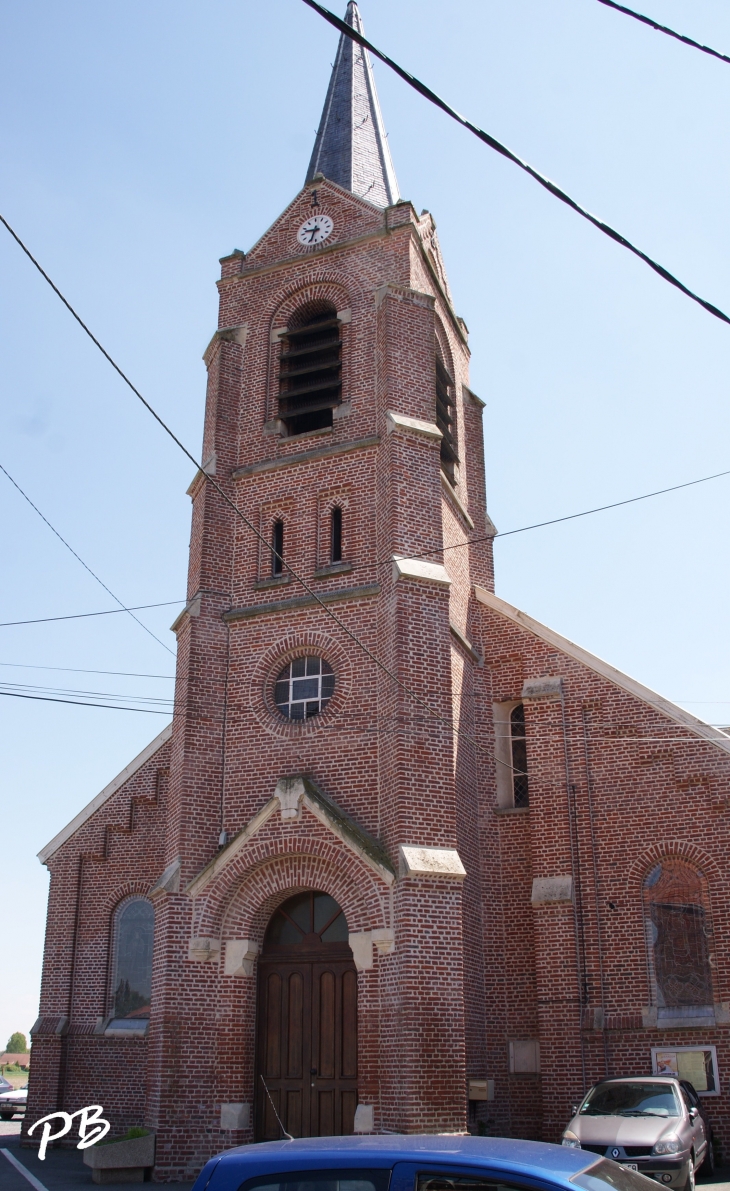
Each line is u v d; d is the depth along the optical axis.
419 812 20.11
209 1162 6.72
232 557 24.48
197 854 21.56
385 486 23.14
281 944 20.78
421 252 26.81
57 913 26.98
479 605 25.66
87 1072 25.23
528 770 23.42
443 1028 18.48
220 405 25.97
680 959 21.09
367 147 30.75
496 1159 6.22
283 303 26.84
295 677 22.97
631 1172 6.83
